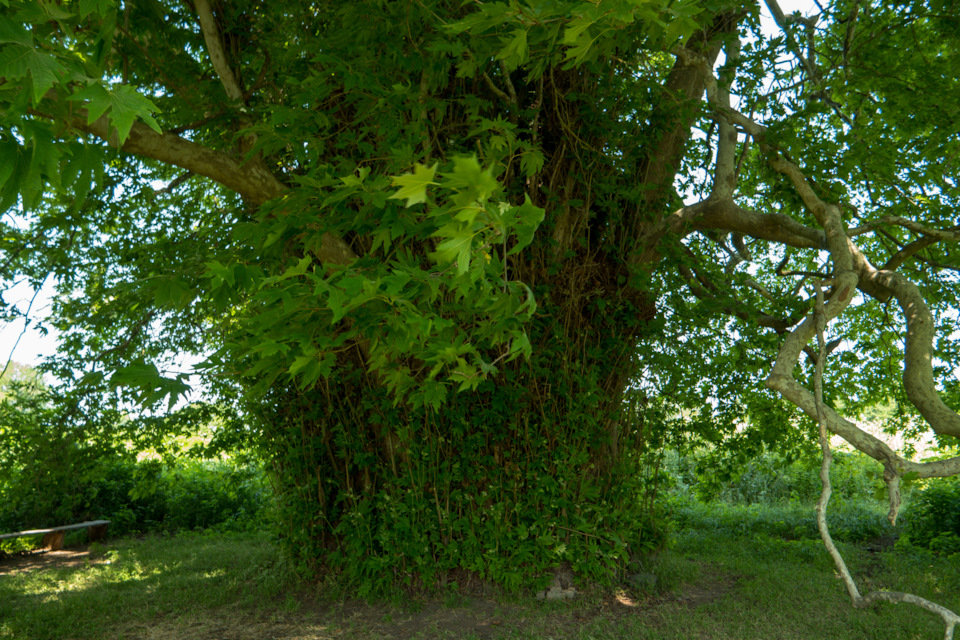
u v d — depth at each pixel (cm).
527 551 605
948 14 621
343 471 691
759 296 886
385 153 451
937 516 1009
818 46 781
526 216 184
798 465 1402
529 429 630
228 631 557
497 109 645
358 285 210
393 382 293
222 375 279
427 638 523
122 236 802
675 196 725
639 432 714
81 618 602
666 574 681
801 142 582
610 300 682
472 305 278
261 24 587
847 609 595
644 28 258
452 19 419
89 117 168
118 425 823
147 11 490
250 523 1169
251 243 377
